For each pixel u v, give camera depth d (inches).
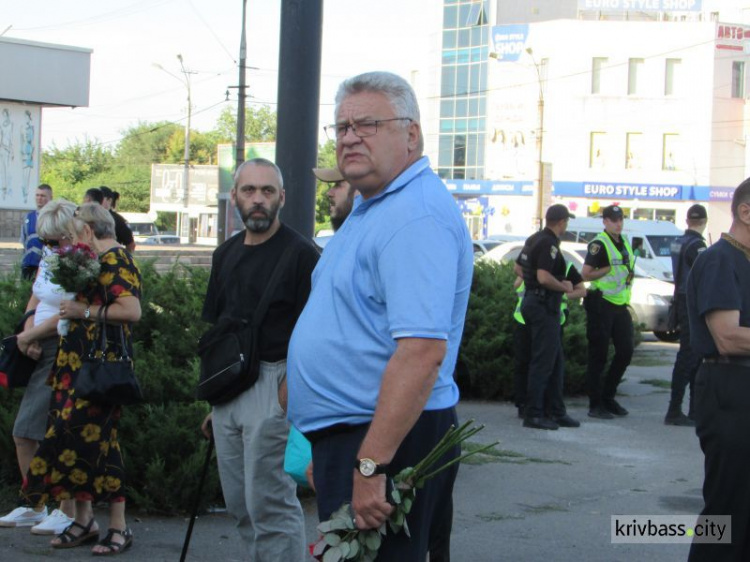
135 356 266.5
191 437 254.2
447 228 122.0
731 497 176.7
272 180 188.2
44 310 236.5
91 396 213.6
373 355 123.5
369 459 117.6
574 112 2167.8
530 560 227.3
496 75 2278.5
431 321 117.5
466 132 2351.1
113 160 3981.3
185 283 293.3
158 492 250.8
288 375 131.5
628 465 328.2
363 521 118.8
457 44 2361.0
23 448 242.1
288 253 188.4
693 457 342.3
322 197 2672.2
